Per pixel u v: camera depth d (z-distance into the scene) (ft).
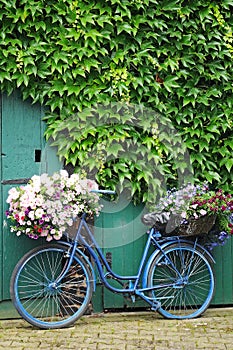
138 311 18.61
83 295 17.66
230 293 18.95
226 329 16.57
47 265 17.47
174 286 17.66
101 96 17.57
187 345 15.12
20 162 17.38
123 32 17.70
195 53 18.17
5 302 17.39
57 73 17.35
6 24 16.85
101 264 17.76
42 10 17.10
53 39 17.22
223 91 18.62
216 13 18.20
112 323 17.19
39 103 17.52
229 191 18.72
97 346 15.01
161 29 17.79
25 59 16.93
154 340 15.53
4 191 17.24
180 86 18.26
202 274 18.51
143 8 17.60
